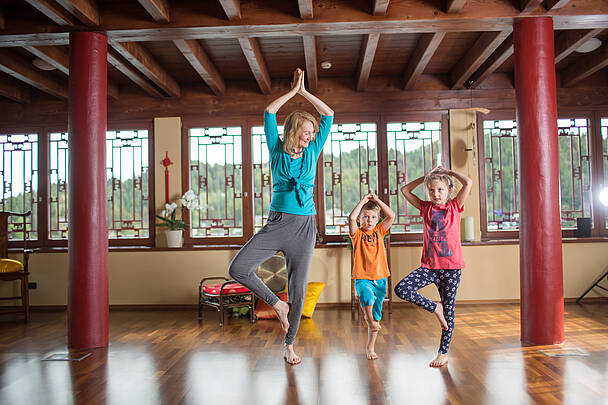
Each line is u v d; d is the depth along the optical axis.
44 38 3.98
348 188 5.97
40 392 2.73
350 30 4.00
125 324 4.75
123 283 5.74
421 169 5.96
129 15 3.86
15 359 3.48
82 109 3.80
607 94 5.96
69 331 3.78
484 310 5.17
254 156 6.05
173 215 5.81
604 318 4.62
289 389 2.71
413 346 3.65
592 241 5.61
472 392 2.59
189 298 5.71
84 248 3.76
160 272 5.73
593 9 3.73
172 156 6.04
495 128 5.96
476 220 5.83
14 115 6.17
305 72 5.82
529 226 3.72
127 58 4.56
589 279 5.61
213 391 2.70
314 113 6.00
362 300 3.17
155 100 6.09
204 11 3.86
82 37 3.85
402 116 5.97
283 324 3.19
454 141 5.89
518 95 3.83
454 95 5.95
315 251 5.65
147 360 3.38
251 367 3.17
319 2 3.85
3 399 2.62
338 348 3.64
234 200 6.03
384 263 3.29
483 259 5.60
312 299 5.02
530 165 3.72
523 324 3.75
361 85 5.71
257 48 4.80
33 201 6.16
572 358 3.24
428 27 3.97
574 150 5.99
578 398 2.48
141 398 2.60
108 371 3.13
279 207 2.97
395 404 2.44
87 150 3.79
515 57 3.88
